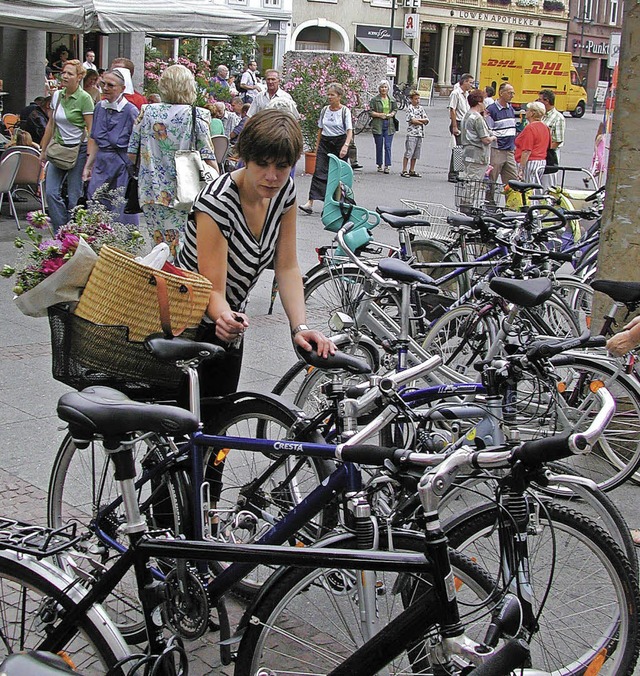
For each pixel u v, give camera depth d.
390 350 4.39
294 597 2.79
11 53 16.92
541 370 3.53
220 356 3.42
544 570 3.02
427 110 40.31
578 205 9.89
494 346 4.98
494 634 2.32
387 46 46.72
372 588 2.69
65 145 9.76
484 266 6.37
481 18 54.41
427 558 2.34
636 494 4.94
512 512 2.65
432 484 2.31
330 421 3.32
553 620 3.07
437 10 52.50
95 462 3.69
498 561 2.72
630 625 2.96
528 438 3.67
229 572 2.91
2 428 5.31
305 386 4.43
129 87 11.34
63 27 11.94
